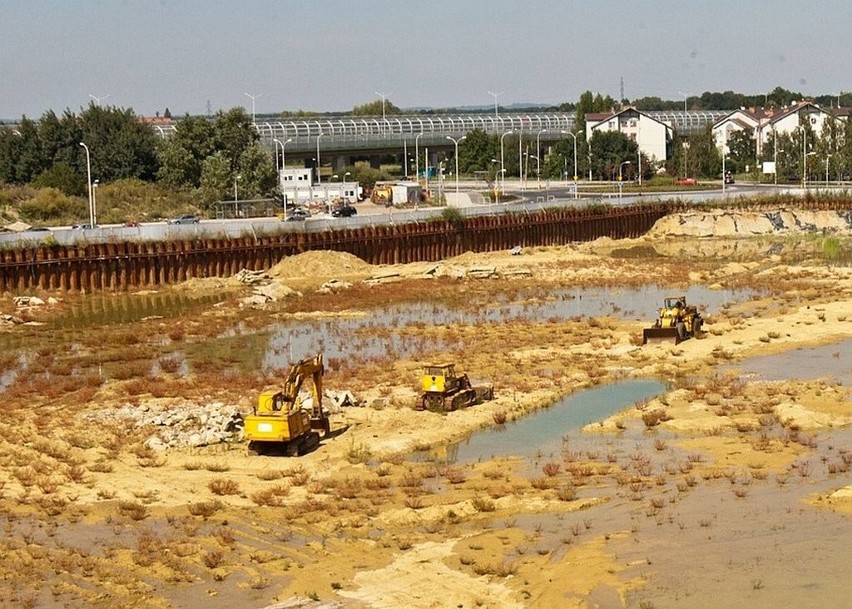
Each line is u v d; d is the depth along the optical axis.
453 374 57.41
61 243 108.31
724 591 32.62
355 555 36.69
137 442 51.19
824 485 41.78
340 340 79.31
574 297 99.19
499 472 45.25
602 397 58.91
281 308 95.81
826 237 150.38
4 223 138.12
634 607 31.88
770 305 90.00
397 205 172.50
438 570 35.16
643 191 192.25
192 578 35.09
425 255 131.62
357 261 121.12
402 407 56.53
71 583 34.94
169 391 62.72
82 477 45.66
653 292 101.56
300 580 34.75
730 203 164.88
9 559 36.91
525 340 76.19
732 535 36.94
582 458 46.91
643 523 38.47
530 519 39.59
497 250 138.38
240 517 40.62
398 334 80.81
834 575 33.44
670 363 66.19
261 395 49.03
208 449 50.12
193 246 114.94
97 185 163.25
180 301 102.62
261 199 167.50
